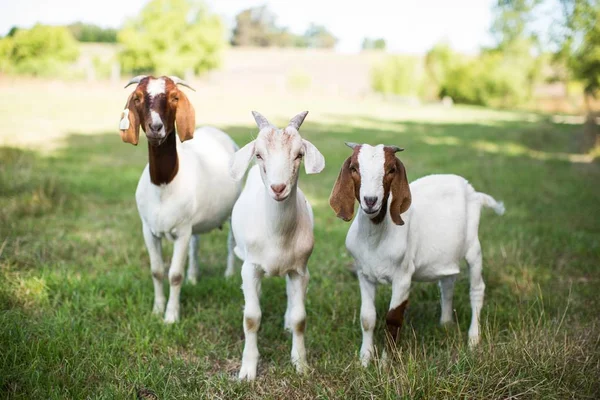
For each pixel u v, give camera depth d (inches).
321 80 2105.1
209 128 246.2
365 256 163.2
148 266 247.6
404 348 173.2
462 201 183.2
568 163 559.8
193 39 1515.7
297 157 145.3
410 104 1670.8
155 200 193.6
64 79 1390.3
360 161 147.4
